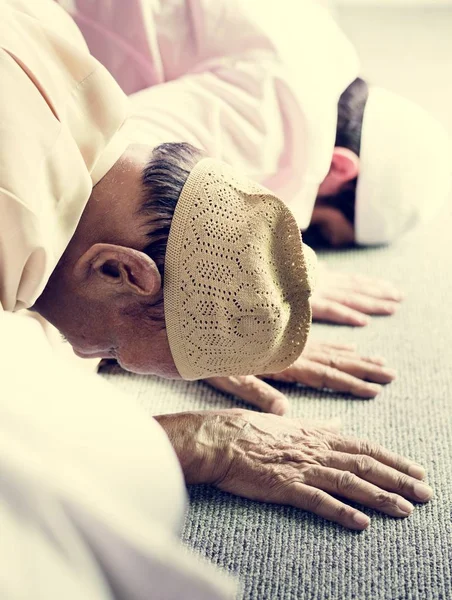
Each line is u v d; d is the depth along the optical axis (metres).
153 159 0.94
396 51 3.07
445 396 1.30
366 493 1.04
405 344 1.45
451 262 1.75
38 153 0.85
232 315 0.94
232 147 1.43
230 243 0.92
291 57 1.48
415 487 1.06
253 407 1.28
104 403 0.76
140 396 1.31
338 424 1.17
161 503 0.75
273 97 1.45
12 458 0.65
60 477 0.66
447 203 2.03
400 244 1.84
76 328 1.01
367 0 3.69
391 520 1.04
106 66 1.54
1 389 0.69
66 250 0.95
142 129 1.32
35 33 0.91
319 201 1.73
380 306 1.55
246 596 0.93
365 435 1.21
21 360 0.73
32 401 0.70
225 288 0.93
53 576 0.63
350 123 1.65
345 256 1.79
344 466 1.07
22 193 0.82
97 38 1.52
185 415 1.11
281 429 1.11
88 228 0.94
